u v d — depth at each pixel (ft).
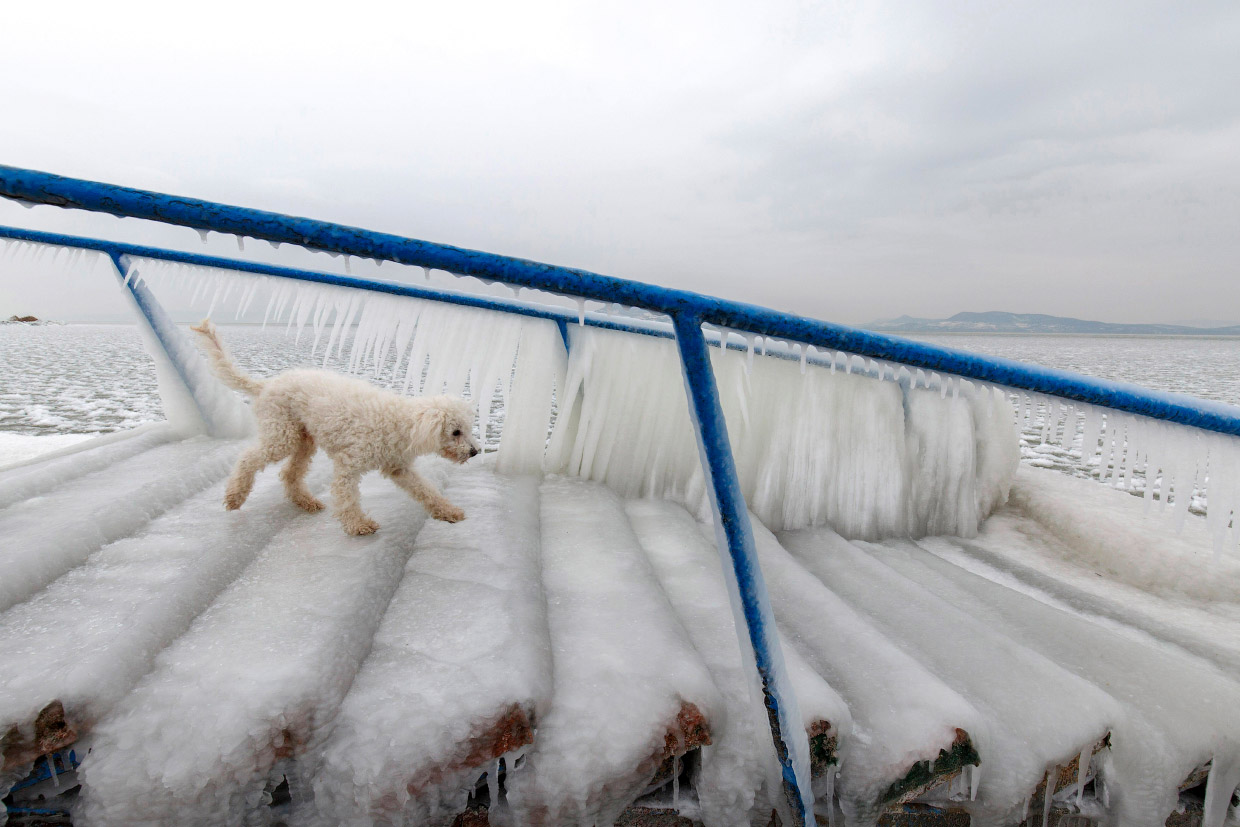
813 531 9.64
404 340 9.73
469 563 6.39
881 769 4.58
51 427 15.80
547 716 4.42
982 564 9.30
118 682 4.12
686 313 4.07
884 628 6.64
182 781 3.75
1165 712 5.48
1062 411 5.54
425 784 3.99
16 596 5.04
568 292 3.99
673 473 10.05
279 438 7.52
